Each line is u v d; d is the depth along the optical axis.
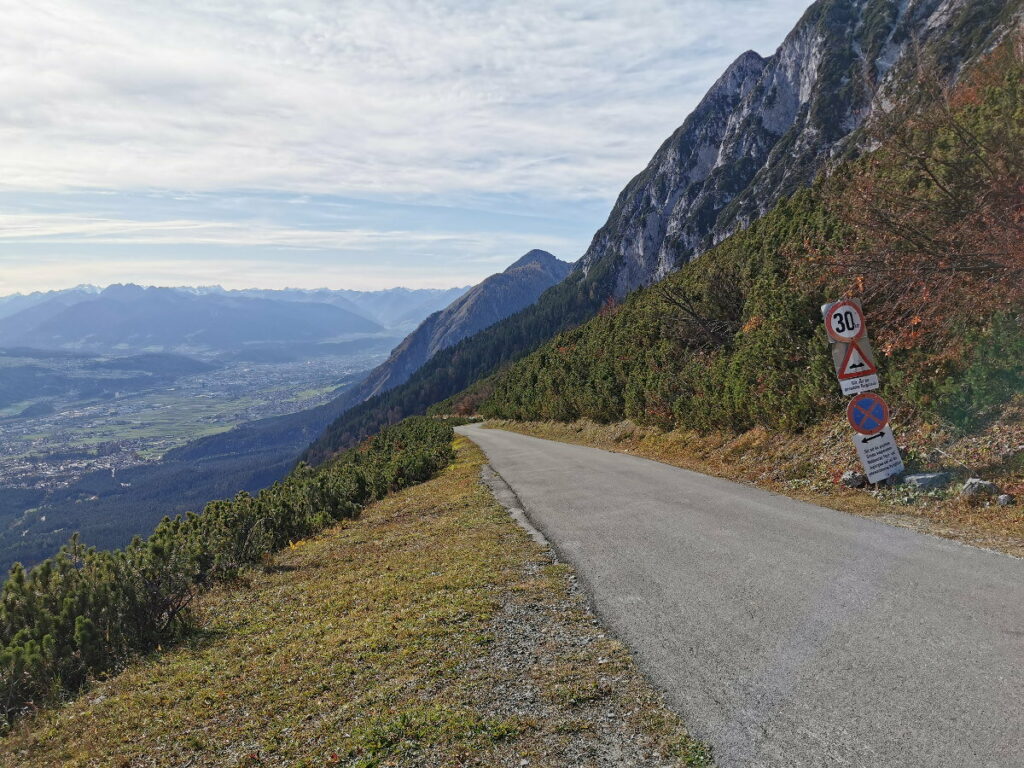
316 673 5.16
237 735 4.32
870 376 9.02
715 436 16.48
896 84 9.25
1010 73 10.92
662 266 185.12
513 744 3.59
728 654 4.39
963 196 8.91
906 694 3.54
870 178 9.93
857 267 10.21
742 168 176.75
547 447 26.16
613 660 4.57
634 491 12.03
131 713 5.05
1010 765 2.79
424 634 5.65
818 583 5.63
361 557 9.70
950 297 9.66
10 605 6.93
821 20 161.50
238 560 10.25
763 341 14.57
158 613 7.17
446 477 20.16
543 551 8.23
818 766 2.99
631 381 24.27
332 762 3.68
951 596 4.93
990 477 7.78
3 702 5.59
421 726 3.94
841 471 9.98
